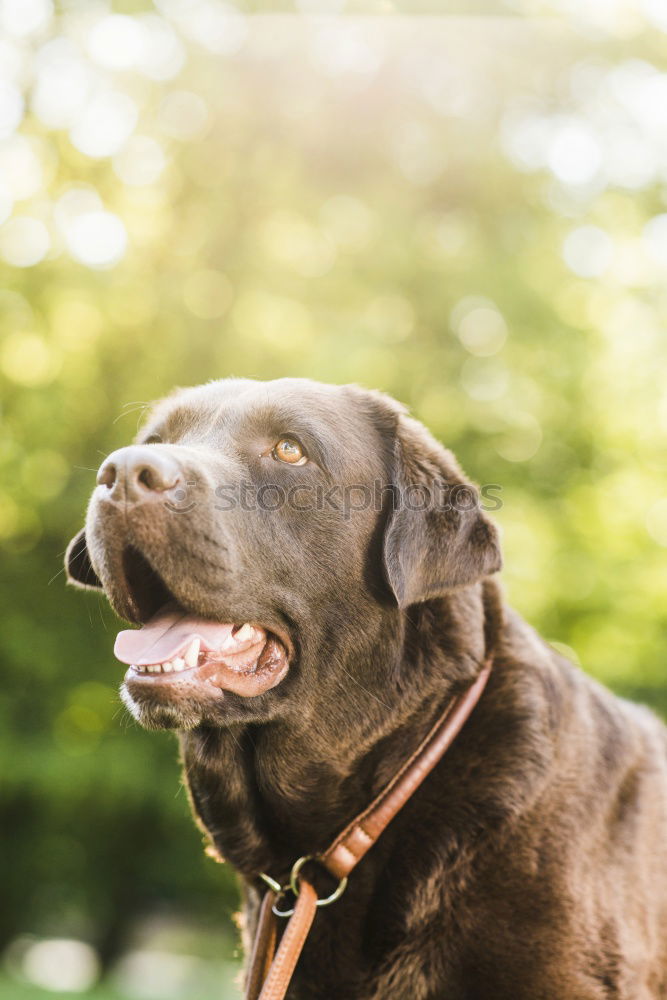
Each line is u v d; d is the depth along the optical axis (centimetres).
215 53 1121
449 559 334
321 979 315
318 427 335
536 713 324
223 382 376
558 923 298
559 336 1123
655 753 364
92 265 1138
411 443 352
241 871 339
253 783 336
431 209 1164
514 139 1169
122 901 1448
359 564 336
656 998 329
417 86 1122
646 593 1187
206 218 1166
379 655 330
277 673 321
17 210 1154
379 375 1062
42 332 1155
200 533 301
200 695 301
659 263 1245
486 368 1123
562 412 1152
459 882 303
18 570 1143
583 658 1192
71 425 1105
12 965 1546
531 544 1092
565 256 1181
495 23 1118
